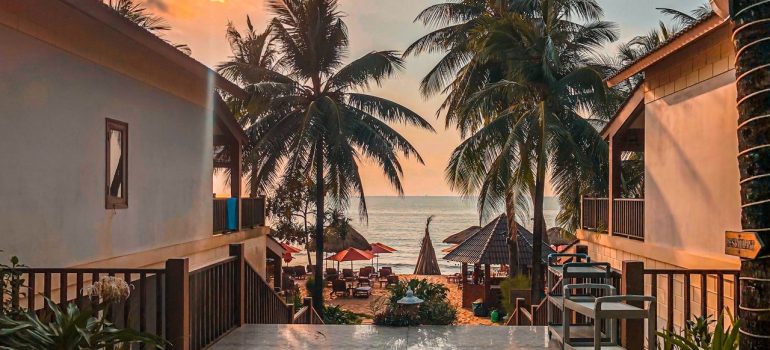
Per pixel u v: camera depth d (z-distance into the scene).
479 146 19.61
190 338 6.60
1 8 7.59
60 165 8.90
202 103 14.71
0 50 7.62
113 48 10.34
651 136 12.13
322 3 23.58
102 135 10.08
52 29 8.65
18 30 7.95
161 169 12.37
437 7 24.31
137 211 11.32
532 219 21.30
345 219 26.34
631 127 14.95
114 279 4.70
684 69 10.73
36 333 4.20
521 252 25.27
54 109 8.75
